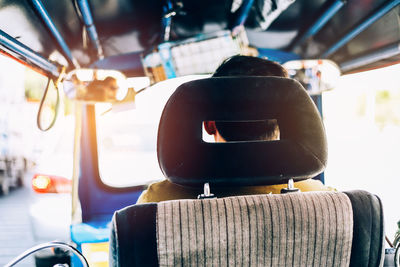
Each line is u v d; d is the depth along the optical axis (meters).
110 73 1.37
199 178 0.57
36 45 1.29
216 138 0.71
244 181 0.57
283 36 1.70
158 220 0.53
